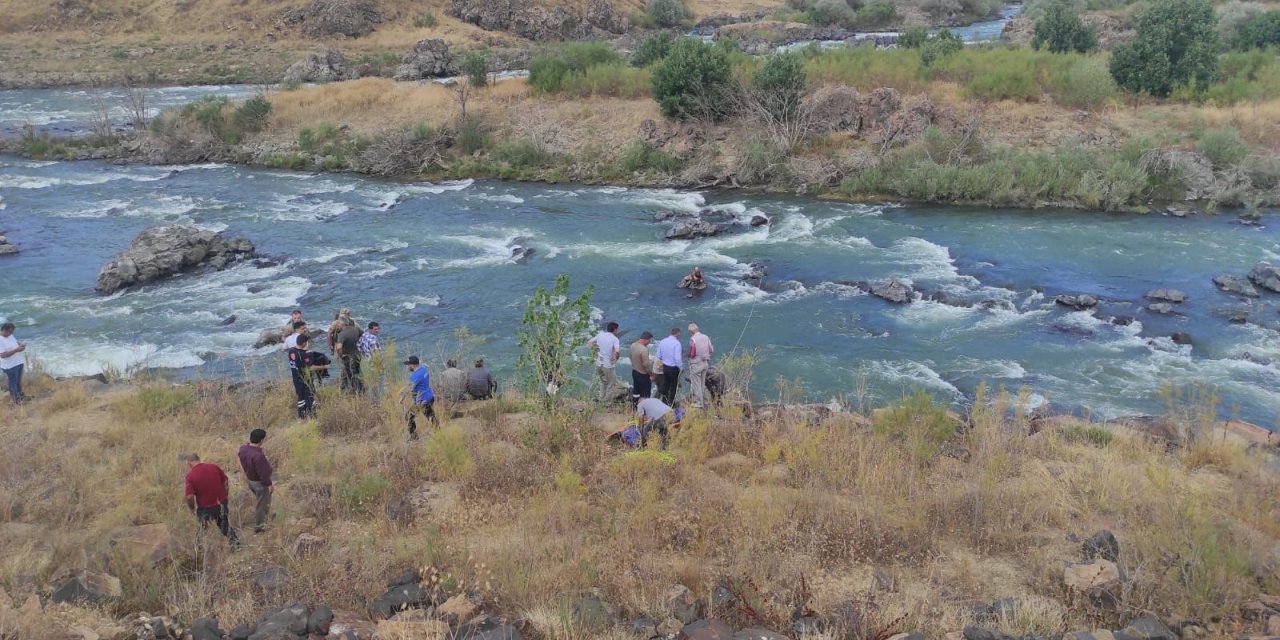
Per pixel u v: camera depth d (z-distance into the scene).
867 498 11.20
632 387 16.88
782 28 85.06
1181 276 24.45
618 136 40.84
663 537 10.36
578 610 8.52
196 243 27.45
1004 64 40.53
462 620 8.42
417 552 10.04
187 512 10.71
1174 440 13.87
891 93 37.91
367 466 12.77
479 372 16.97
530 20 82.62
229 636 8.20
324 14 77.25
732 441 13.80
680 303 23.41
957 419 14.88
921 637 7.82
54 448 13.39
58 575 9.25
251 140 45.00
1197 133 34.88
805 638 8.02
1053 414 15.88
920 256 26.89
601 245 28.78
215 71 67.25
